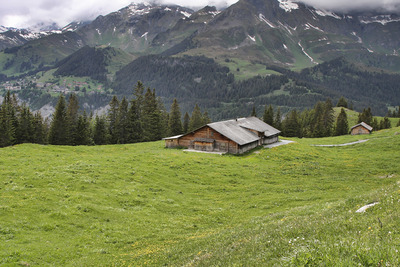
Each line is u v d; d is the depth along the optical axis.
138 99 113.31
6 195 29.31
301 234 13.51
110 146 81.44
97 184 37.03
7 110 92.62
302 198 35.84
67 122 96.69
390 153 67.44
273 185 44.81
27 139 97.06
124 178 41.00
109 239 23.92
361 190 38.25
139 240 24.20
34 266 17.88
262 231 18.06
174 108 131.38
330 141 102.50
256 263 10.91
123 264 18.80
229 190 42.53
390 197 16.03
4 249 19.19
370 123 167.38
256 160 66.56
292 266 8.71
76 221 26.27
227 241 17.95
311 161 66.38
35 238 21.92
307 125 195.25
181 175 47.25
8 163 43.34
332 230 12.76
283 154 72.75
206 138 77.12
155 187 39.88
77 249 21.44
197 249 18.73
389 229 10.82
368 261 7.75
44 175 37.12
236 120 90.94
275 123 149.25
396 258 7.53
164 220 29.61
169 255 19.11
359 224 12.66
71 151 65.62
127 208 31.75
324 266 8.06
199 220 30.34
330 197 35.06
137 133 106.44
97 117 108.81
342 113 150.00
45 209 27.30
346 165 59.75
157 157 55.69
